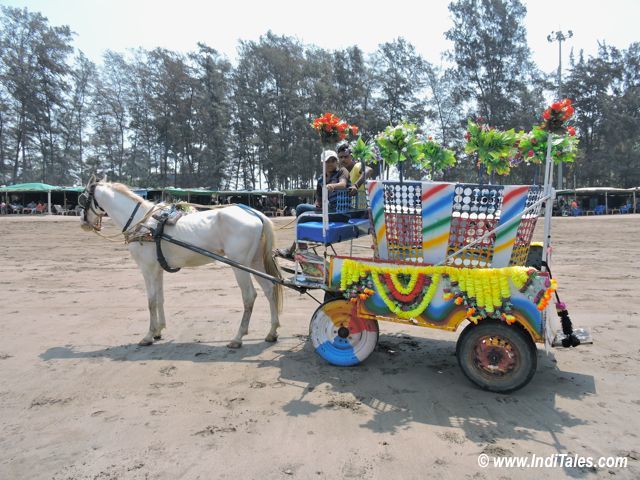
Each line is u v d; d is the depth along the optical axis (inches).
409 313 190.5
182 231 247.0
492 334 179.3
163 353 234.7
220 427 157.8
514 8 2182.6
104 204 265.1
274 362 220.8
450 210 185.0
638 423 158.4
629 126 2293.3
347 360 212.2
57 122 2479.1
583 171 2299.5
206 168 2470.5
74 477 131.0
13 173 2357.3
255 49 2470.5
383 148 203.9
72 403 177.8
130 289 391.9
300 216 231.9
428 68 2354.8
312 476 129.6
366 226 236.4
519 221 177.2
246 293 244.1
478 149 207.5
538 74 2272.4
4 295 367.9
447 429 155.6
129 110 2581.2
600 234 860.6
